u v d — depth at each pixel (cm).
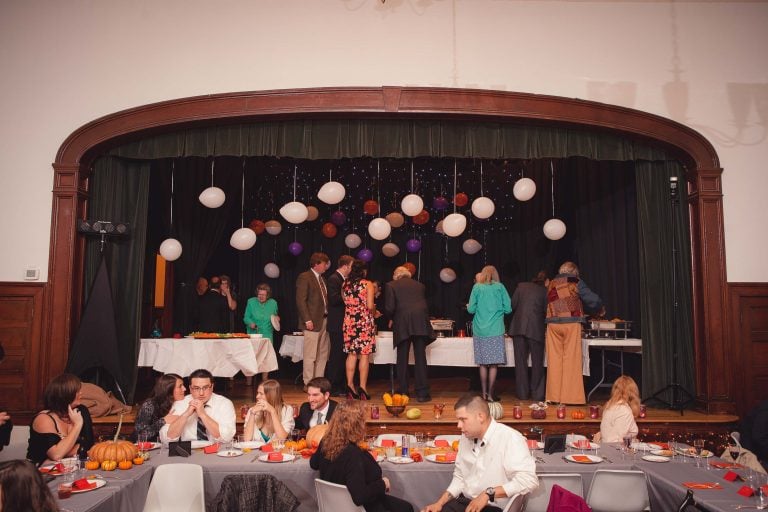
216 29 609
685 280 620
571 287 609
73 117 600
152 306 819
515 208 955
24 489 195
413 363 647
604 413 434
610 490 319
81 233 594
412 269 851
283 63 607
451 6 616
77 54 606
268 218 915
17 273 580
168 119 593
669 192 632
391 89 593
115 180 618
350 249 961
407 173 898
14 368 567
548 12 622
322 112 590
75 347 560
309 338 659
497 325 613
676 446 388
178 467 322
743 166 614
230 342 586
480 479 314
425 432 508
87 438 389
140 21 610
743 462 392
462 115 598
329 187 673
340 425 314
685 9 629
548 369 614
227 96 592
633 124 611
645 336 618
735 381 584
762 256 604
